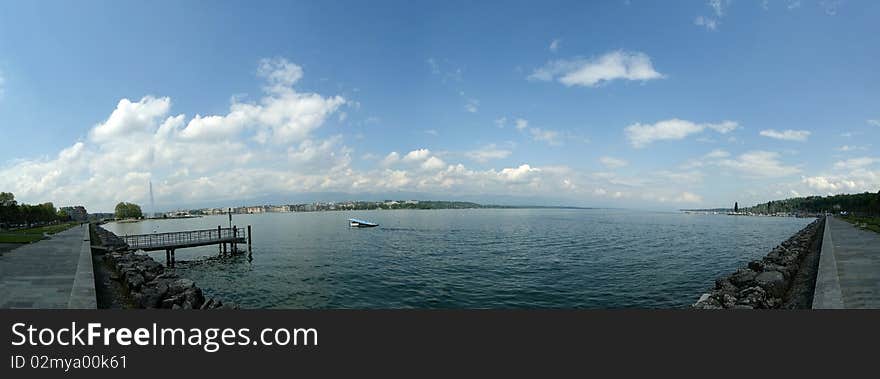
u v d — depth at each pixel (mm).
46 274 20016
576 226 99562
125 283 21578
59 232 57438
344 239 64375
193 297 18750
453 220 141625
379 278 29562
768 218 182375
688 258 39031
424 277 29719
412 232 79375
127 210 193125
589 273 30609
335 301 22797
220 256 44188
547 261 37125
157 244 38844
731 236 68188
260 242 60531
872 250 28234
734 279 21828
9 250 31188
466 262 36969
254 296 24391
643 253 43000
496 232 77500
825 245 32250
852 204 120562
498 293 24234
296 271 33312
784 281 20281
